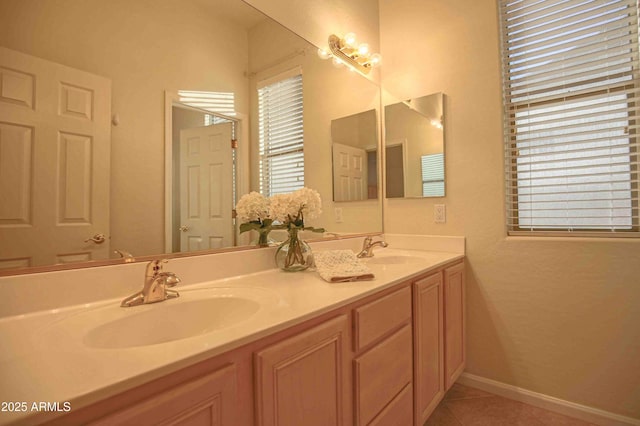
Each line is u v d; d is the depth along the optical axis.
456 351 1.76
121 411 0.50
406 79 2.18
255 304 0.93
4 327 0.75
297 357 0.80
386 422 1.14
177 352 0.59
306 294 1.01
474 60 1.91
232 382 0.66
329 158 1.88
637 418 1.48
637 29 1.50
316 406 0.85
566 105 1.68
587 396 1.59
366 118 2.16
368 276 1.22
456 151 1.97
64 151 0.90
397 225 2.22
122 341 0.81
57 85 0.89
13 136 0.81
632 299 1.49
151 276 0.95
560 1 1.69
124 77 1.03
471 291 1.92
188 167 1.20
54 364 0.55
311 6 1.78
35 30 0.85
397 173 2.21
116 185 1.01
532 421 1.60
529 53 1.77
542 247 1.71
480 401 1.77
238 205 1.37
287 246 1.41
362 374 1.02
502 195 1.82
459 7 1.97
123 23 1.03
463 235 1.94
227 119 1.34
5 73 0.80
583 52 1.63
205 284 1.17
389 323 1.18
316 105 1.79
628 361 1.50
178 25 1.18
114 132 1.00
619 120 1.54
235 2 1.38
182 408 0.57
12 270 0.81
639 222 1.52
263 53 1.50
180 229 1.17
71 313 0.85
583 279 1.60
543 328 1.71
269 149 1.52
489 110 1.85
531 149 1.79
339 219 1.95
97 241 0.96
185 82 1.20
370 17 2.23
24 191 0.83
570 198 1.68
